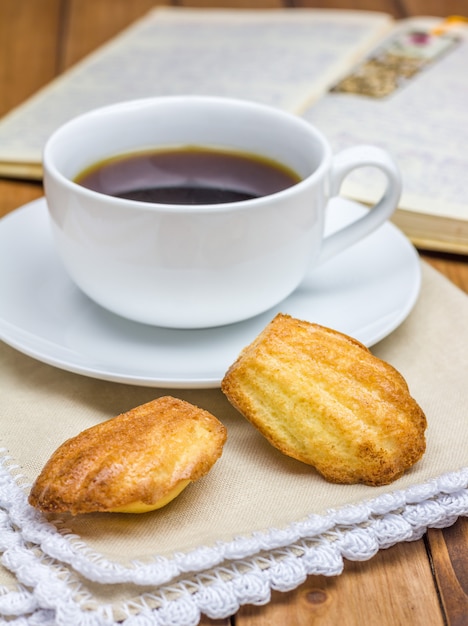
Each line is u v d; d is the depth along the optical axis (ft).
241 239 1.13
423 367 1.20
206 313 1.18
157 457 0.99
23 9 2.36
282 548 0.99
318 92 1.86
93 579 0.94
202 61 2.02
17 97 1.93
